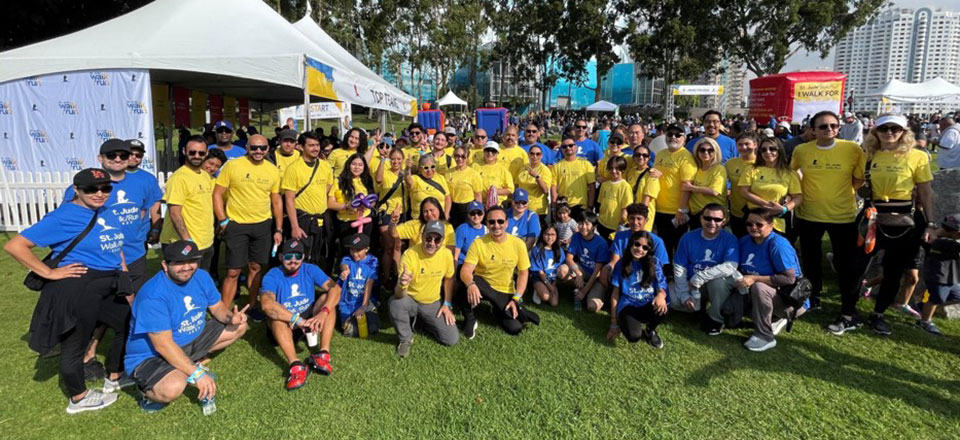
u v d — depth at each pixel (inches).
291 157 232.1
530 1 1657.2
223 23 316.8
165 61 279.1
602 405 128.3
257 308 182.5
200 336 135.6
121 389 133.1
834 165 171.5
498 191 232.2
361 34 1621.6
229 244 172.7
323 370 141.1
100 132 291.9
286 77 275.0
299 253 147.6
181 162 390.3
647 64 1486.2
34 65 278.8
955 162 316.8
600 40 1493.6
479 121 629.0
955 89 1002.7
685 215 203.5
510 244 171.5
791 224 218.2
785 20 1268.5
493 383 138.6
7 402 126.0
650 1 1349.7
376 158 247.0
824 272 234.7
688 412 125.5
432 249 152.5
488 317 188.4
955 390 134.8
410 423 120.3
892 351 157.3
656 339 161.8
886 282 166.7
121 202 140.3
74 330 118.9
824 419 122.1
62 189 295.7
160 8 332.2
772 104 631.8
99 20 545.6
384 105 417.7
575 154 240.8
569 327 178.4
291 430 117.3
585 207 238.4
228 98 571.2
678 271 179.3
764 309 158.1
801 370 146.0
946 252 164.9
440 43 1646.2
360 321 165.2
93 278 122.3
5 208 294.5
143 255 150.3
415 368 147.3
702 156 199.0
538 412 124.9
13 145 292.0
